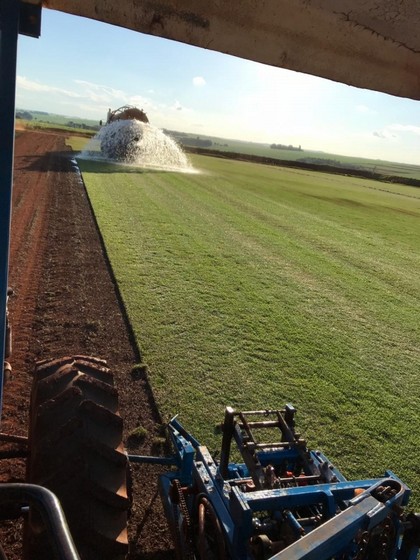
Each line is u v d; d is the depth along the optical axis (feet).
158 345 21.85
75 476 8.08
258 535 8.68
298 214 68.59
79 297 26.37
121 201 57.82
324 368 21.77
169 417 16.52
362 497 7.45
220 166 150.41
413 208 97.71
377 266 43.19
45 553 7.16
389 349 24.93
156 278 31.24
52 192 57.62
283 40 5.37
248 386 19.30
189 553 9.55
